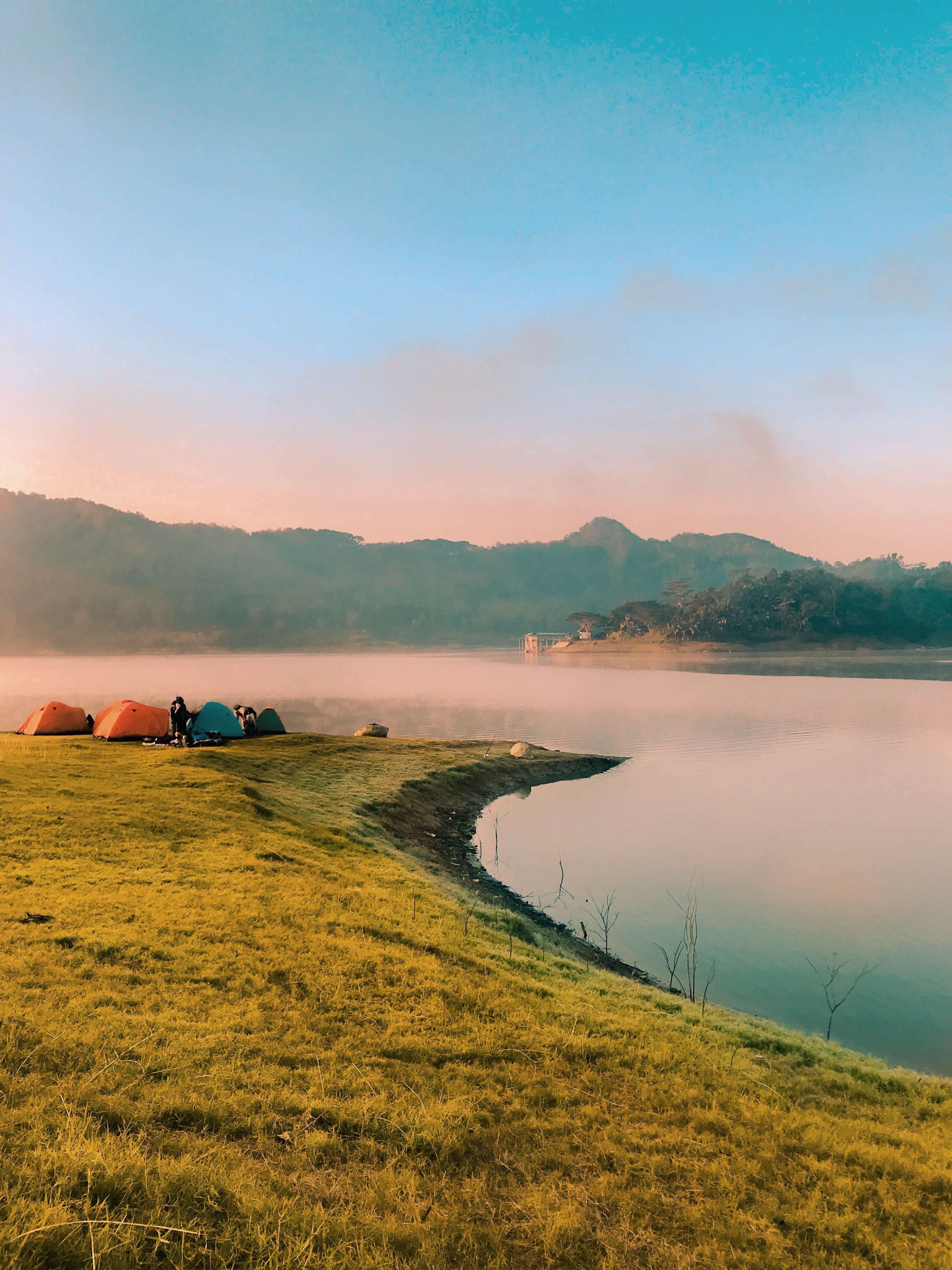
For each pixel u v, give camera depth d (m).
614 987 14.68
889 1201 7.50
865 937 19.06
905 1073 11.98
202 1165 6.35
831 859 26.19
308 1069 8.72
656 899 22.17
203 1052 8.59
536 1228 6.39
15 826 18.44
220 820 21.31
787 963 17.41
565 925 20.11
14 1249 4.84
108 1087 7.45
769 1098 9.89
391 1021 10.43
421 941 14.14
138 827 19.67
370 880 18.81
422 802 33.84
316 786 31.84
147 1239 5.25
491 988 12.38
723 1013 14.12
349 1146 7.34
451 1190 6.81
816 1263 6.46
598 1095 9.18
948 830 30.38
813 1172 7.97
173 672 174.12
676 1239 6.57
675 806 35.38
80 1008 9.27
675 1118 8.84
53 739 35.66
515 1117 8.38
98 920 12.80
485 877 24.61
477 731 62.53
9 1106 6.84
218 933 12.87
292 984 11.20
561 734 60.69
